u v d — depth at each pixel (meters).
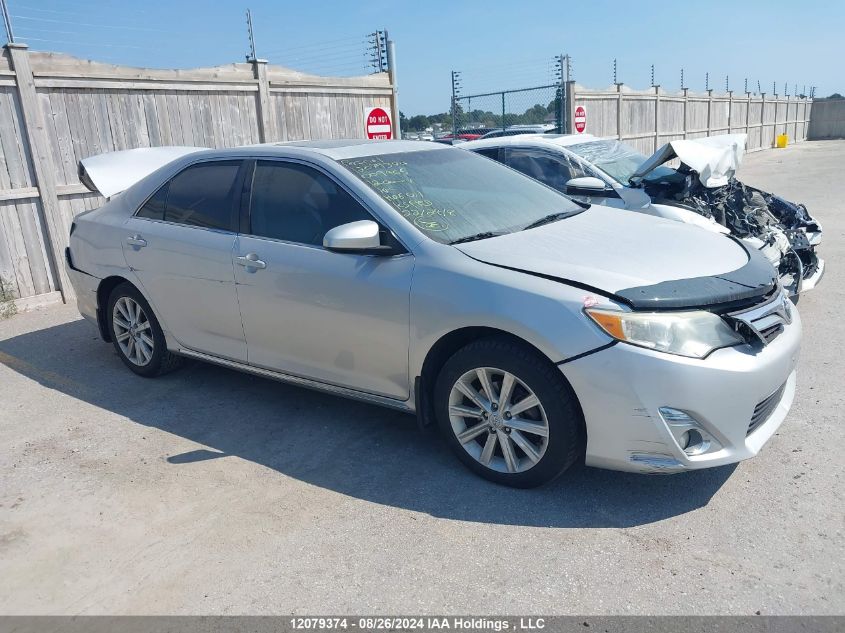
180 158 4.90
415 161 4.41
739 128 27.86
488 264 3.45
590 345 3.09
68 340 6.37
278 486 3.69
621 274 3.29
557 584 2.82
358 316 3.79
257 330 4.33
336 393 4.12
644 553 2.99
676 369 3.01
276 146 4.47
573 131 15.38
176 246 4.66
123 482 3.79
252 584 2.92
